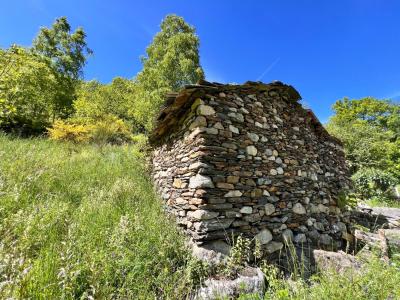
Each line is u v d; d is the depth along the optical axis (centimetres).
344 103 2542
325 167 536
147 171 636
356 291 182
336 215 506
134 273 198
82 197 378
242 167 343
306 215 423
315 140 541
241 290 237
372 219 674
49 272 176
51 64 1538
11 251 180
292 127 476
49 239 228
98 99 1997
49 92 1394
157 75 1382
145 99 1411
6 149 532
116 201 379
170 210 392
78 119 1289
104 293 172
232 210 314
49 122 1229
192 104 354
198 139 318
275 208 371
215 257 276
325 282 210
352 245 479
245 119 375
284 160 419
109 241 230
